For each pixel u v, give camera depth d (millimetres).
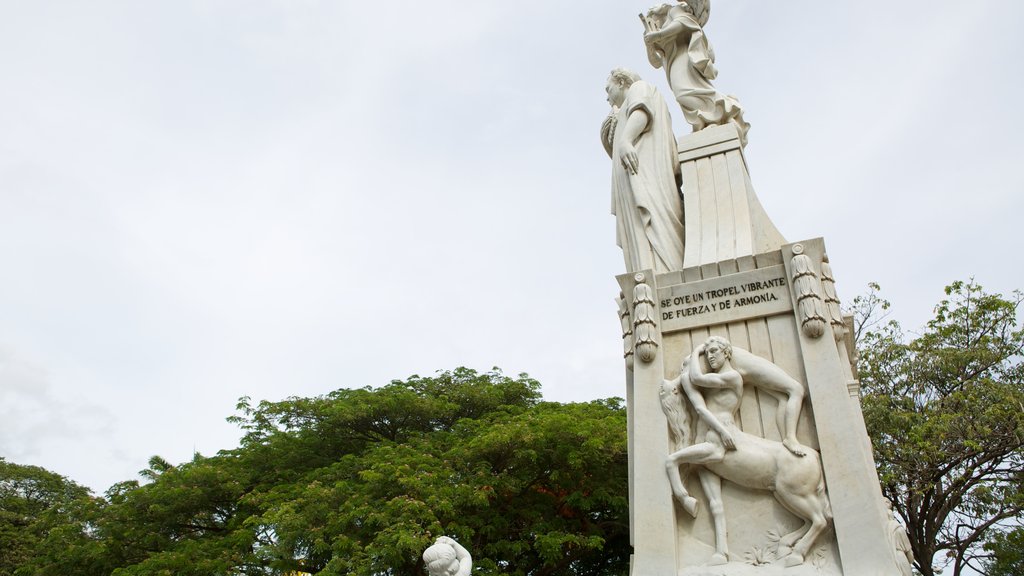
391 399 14398
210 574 10922
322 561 11570
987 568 14320
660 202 6109
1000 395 12812
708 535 4551
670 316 5219
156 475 14469
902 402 14266
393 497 11305
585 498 12180
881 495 4547
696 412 4809
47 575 12430
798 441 4590
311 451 14367
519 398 16438
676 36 6977
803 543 4312
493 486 11734
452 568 4633
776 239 6000
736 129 6230
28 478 22500
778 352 4895
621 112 6668
